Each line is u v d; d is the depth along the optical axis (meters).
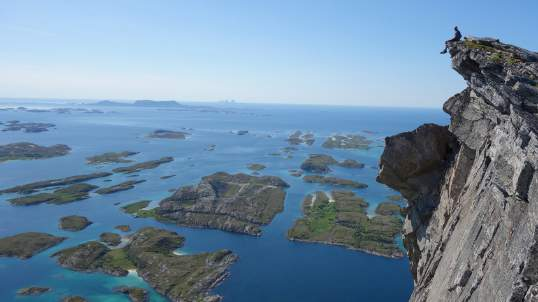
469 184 38.12
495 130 33.69
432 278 39.72
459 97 42.91
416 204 51.34
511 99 27.48
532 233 21.45
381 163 51.81
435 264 40.22
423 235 48.12
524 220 23.22
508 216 25.31
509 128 29.11
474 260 28.61
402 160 50.03
